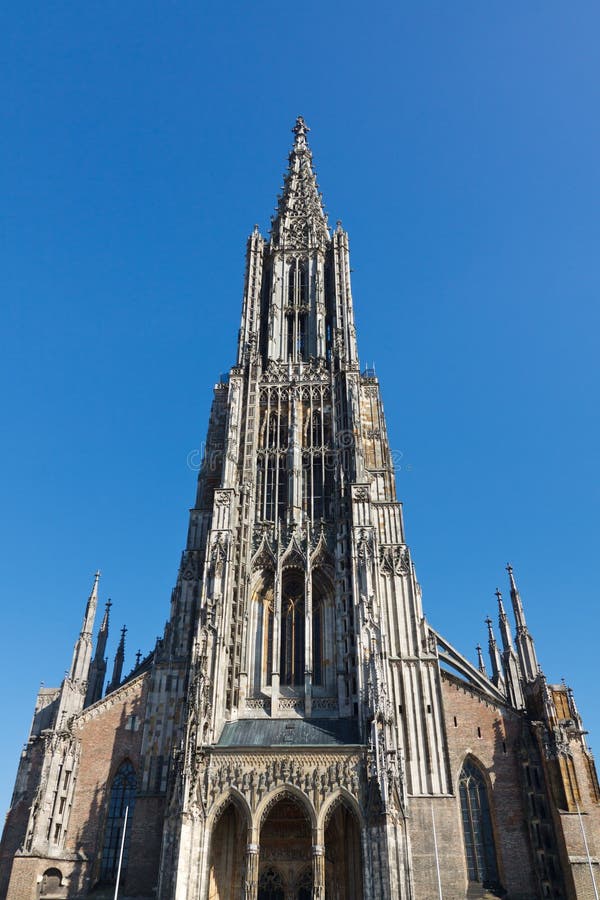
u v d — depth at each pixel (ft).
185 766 193.88
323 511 263.29
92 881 207.51
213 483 286.66
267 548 253.03
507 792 214.07
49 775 216.74
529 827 207.00
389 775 191.42
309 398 290.56
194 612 250.16
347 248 346.33
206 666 216.74
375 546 241.96
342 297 325.01
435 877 195.52
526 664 253.85
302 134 416.05
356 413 277.64
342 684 222.28
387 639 236.63
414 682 228.02
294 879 203.00
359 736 205.57
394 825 184.85
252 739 207.10
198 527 272.92
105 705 234.79
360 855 197.77
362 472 260.21
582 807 199.72
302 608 246.06
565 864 195.21
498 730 223.30
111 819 218.59
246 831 189.78
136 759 226.58
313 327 320.09
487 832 211.00
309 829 209.05
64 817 214.90
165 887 180.14
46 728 245.24
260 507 266.57
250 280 334.44
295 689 228.43
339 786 193.47
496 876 204.33
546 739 211.82
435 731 219.00
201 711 204.95
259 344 317.63
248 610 240.94
